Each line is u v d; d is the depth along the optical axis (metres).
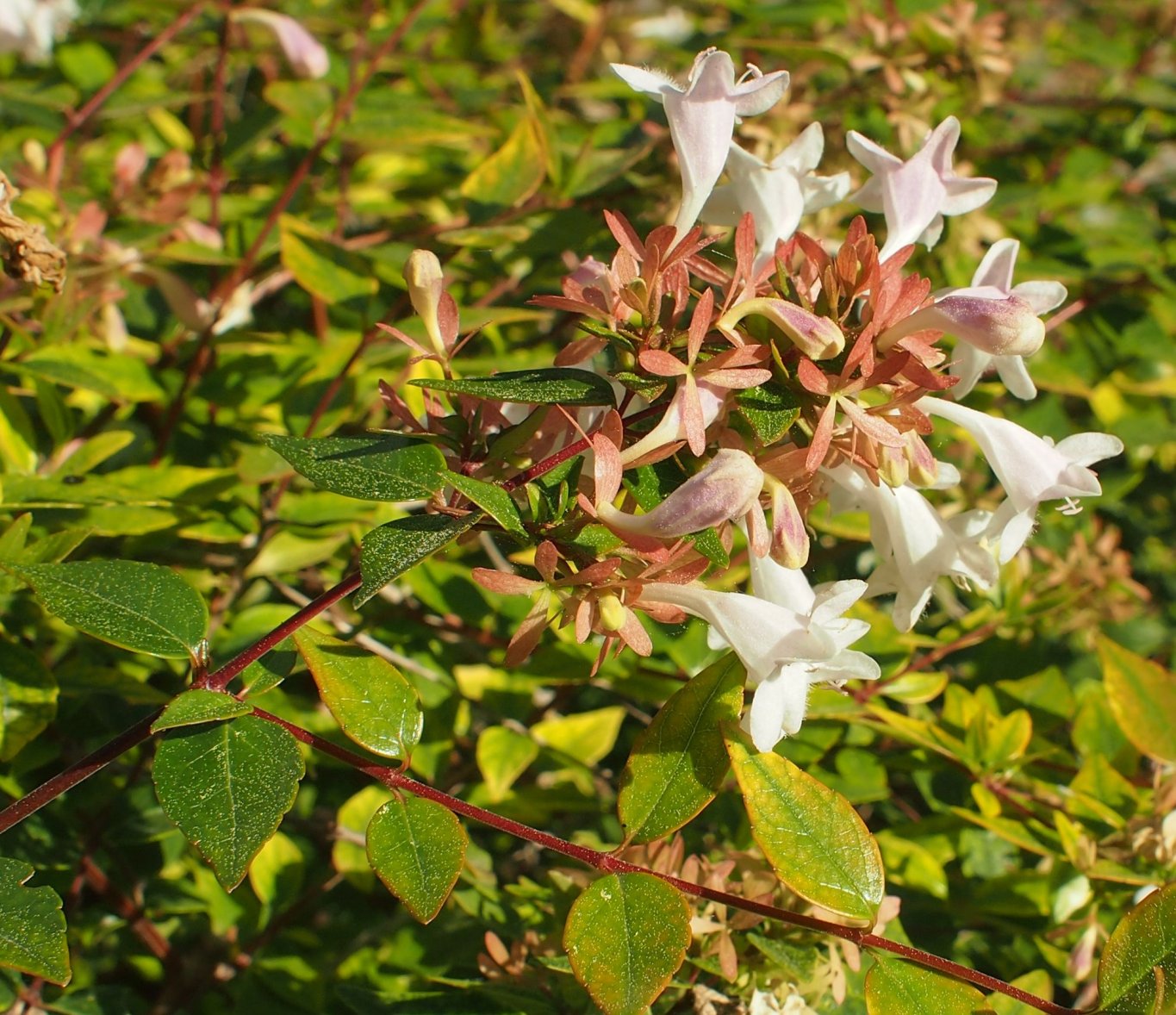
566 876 0.21
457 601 0.26
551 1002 0.20
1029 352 0.16
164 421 0.27
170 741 0.16
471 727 0.28
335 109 0.29
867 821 0.30
